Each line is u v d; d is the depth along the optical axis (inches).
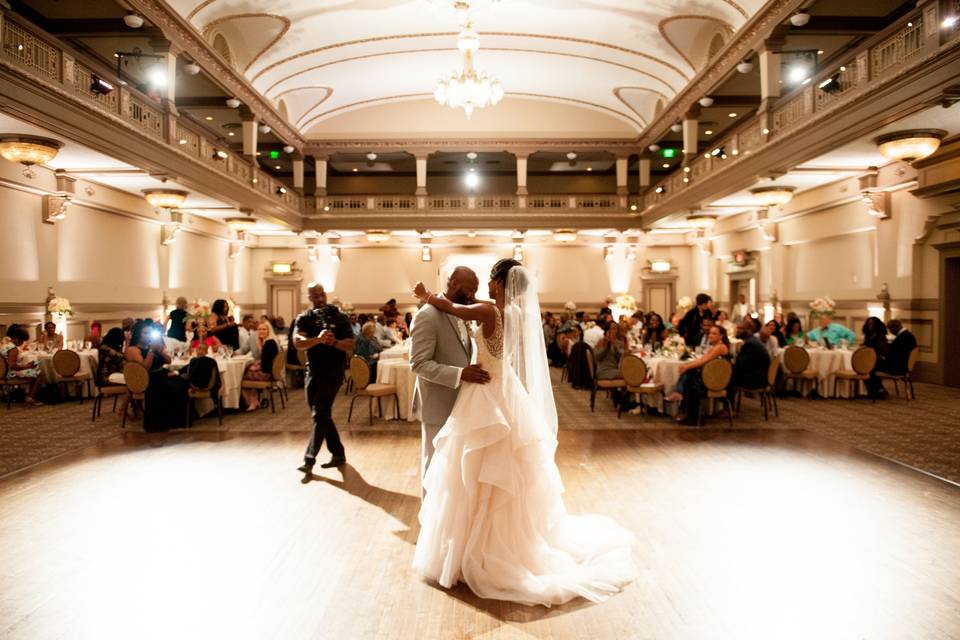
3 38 282.4
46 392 383.6
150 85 575.8
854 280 516.7
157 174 433.4
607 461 233.6
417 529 163.0
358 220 806.5
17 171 412.5
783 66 573.3
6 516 172.7
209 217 672.4
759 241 667.4
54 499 188.1
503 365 134.0
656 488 198.2
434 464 135.8
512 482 127.3
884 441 263.3
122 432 290.5
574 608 119.3
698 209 619.2
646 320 445.4
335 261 887.1
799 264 605.0
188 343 370.6
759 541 153.3
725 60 523.2
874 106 326.6
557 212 805.9
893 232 461.7
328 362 218.1
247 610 118.8
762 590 126.6
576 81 730.8
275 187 695.7
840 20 451.8
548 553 131.0
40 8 436.8
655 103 732.7
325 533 159.8
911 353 368.8
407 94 778.2
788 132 404.5
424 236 860.0
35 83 303.1
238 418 327.3
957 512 174.1
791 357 371.2
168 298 625.0
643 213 793.6
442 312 143.6
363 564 140.5
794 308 612.4
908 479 206.7
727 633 109.9
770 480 206.4
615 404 360.5
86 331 496.4
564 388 455.2
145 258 585.3
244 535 158.4
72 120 334.6
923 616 115.8
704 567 137.9
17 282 422.9
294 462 233.8
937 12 278.5
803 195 563.5
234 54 581.3
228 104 590.6
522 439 130.3
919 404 357.4
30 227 434.6
